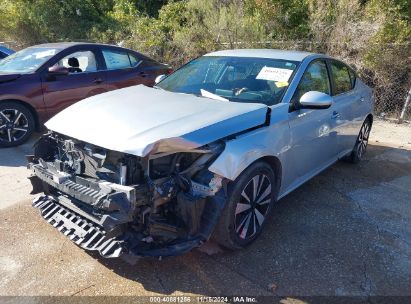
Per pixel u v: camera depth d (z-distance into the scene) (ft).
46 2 49.11
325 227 13.07
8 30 50.42
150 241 9.58
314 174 15.19
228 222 10.53
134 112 10.85
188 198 9.64
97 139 9.77
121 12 51.57
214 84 13.91
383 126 27.96
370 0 32.81
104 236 9.62
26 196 14.60
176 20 43.39
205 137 9.93
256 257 11.20
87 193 9.47
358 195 15.81
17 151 19.92
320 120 14.08
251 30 35.45
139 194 9.18
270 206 12.22
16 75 20.21
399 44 29.27
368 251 11.77
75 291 9.59
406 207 14.90
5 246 11.32
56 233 12.07
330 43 32.24
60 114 11.82
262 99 12.64
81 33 49.67
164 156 9.71
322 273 10.63
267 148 11.27
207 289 9.82
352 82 17.98
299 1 35.86
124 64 24.53
